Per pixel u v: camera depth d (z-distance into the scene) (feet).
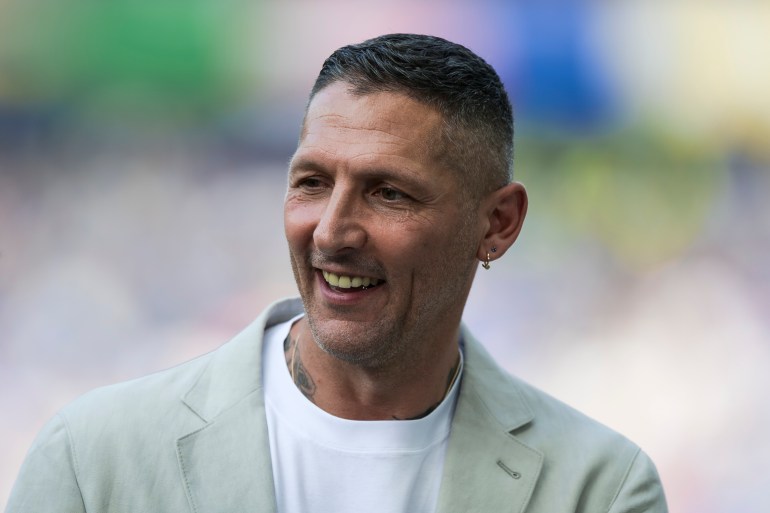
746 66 89.92
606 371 81.61
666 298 88.12
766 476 72.28
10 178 87.10
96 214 86.99
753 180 91.15
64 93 88.33
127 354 78.79
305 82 88.94
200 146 89.66
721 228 90.63
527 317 85.92
